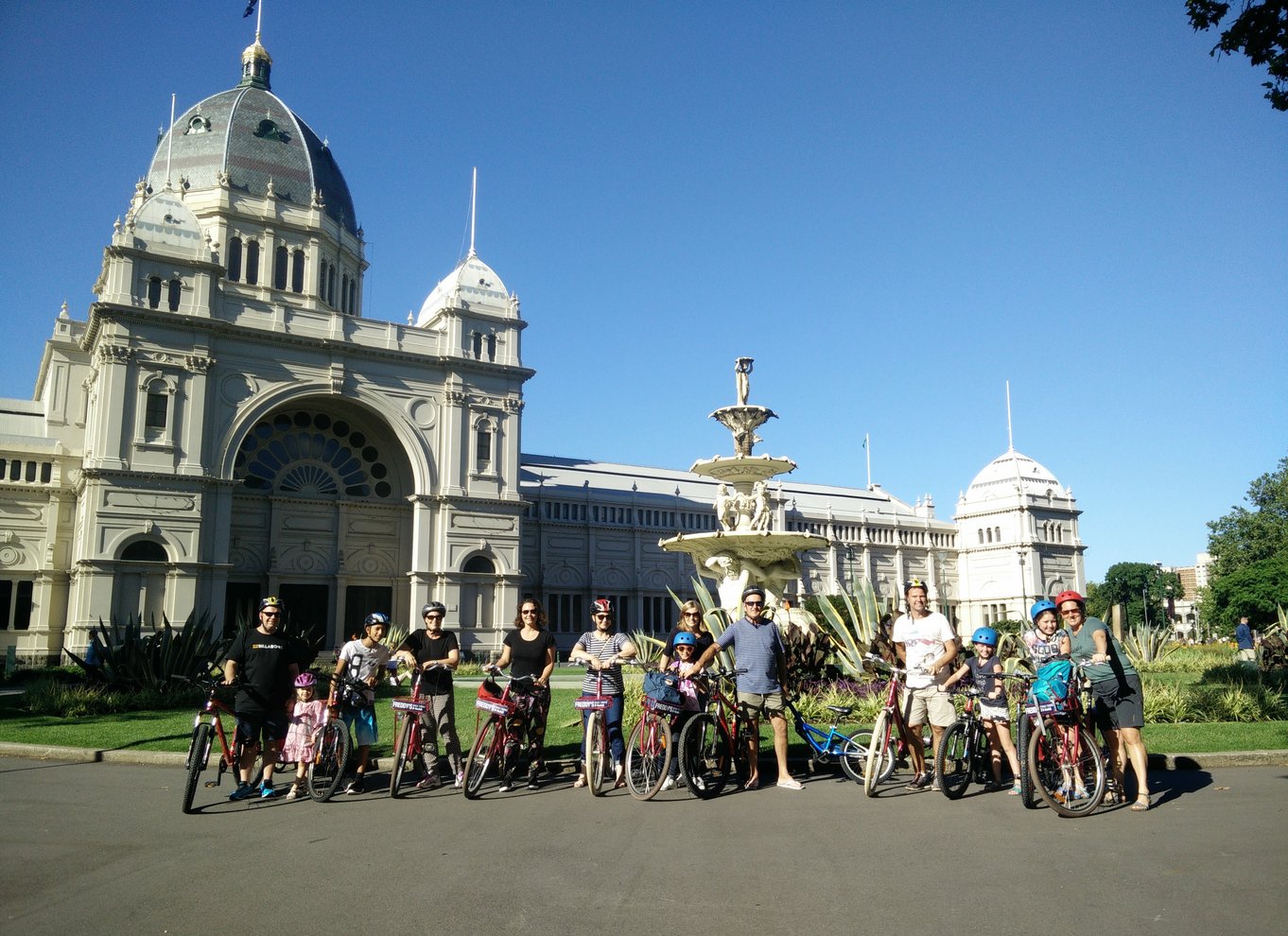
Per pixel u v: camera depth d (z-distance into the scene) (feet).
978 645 38.06
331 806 35.35
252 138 197.77
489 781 40.91
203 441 158.10
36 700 71.61
